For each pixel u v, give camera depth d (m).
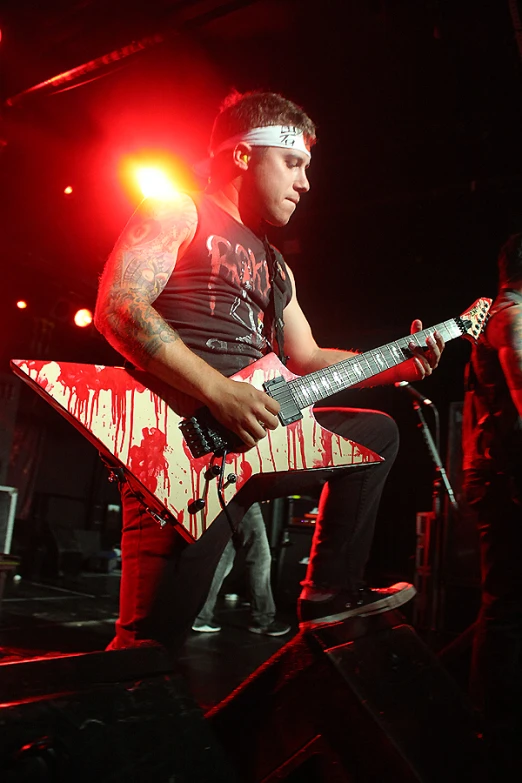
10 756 0.73
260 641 4.57
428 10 4.74
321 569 1.69
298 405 1.69
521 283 2.50
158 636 1.50
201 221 1.71
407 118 6.19
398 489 8.43
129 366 1.71
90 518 8.95
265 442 1.60
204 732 0.90
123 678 0.90
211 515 1.48
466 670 3.58
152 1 5.14
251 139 1.77
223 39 5.47
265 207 1.80
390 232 7.48
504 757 1.94
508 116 5.89
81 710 0.82
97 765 0.79
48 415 8.50
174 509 1.44
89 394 1.46
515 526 2.39
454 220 7.03
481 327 2.27
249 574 4.88
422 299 7.74
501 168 6.45
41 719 0.78
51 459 8.59
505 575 2.40
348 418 1.80
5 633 4.04
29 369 1.42
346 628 1.38
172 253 1.60
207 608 4.74
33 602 5.44
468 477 2.59
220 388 1.49
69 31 5.65
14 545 7.48
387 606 1.52
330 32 5.28
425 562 4.71
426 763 1.22
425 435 3.36
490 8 4.64
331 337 8.37
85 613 5.14
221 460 1.53
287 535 6.50
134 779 0.80
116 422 1.46
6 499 2.65
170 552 1.49
